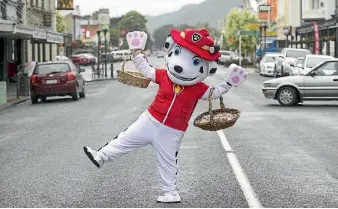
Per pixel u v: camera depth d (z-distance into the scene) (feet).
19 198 26.43
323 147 40.37
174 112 24.38
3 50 139.13
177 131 24.71
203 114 25.12
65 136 47.55
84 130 51.16
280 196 26.32
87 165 34.24
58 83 85.25
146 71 24.64
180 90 24.32
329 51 165.07
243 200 25.67
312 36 184.14
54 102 86.28
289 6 249.96
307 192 27.12
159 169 25.16
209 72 24.29
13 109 76.54
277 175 30.94
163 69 24.82
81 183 29.40
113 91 108.68
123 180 29.99
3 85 81.66
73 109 72.74
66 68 86.69
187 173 31.55
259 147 40.32
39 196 26.78
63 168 33.47
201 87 24.54
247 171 31.99
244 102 78.33
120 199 26.03
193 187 28.27
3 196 26.86
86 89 116.88
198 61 23.82
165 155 24.84
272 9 285.23
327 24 154.61
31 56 168.04
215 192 27.20
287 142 42.63
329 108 69.51
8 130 53.01
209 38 23.79
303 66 102.01
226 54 256.73
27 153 39.32
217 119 24.41
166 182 25.16
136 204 25.09
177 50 24.00
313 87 71.67
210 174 31.27
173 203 25.21
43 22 191.11
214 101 79.30
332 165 33.76
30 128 53.98
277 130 49.37
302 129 49.98
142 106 74.02
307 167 33.17
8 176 31.50
